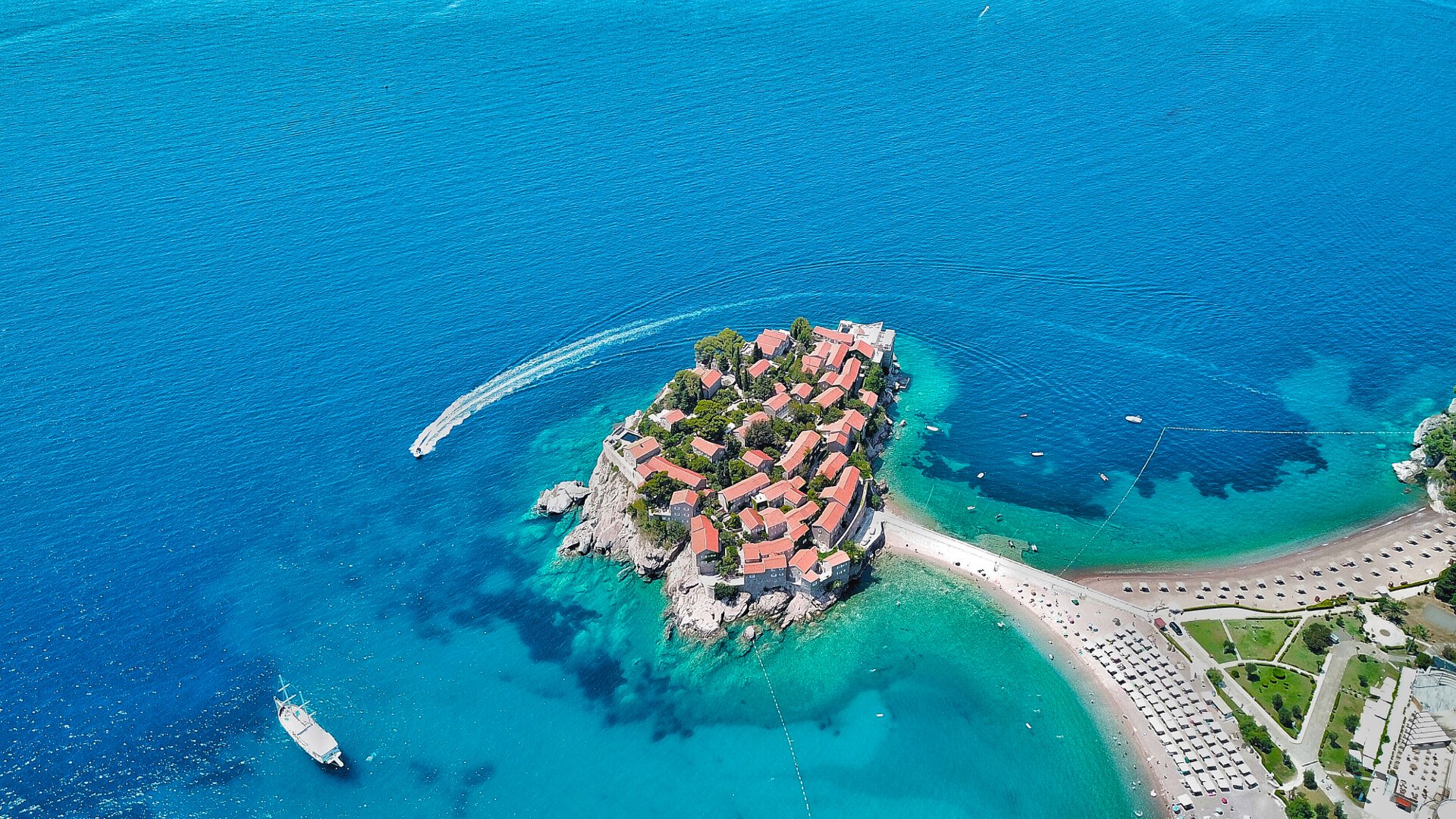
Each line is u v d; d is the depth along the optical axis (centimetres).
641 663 17725
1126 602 18588
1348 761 14975
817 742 16312
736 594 18338
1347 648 17038
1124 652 17462
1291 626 17675
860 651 17888
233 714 16612
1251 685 16500
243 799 15275
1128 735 16088
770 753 16150
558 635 18275
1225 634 17600
